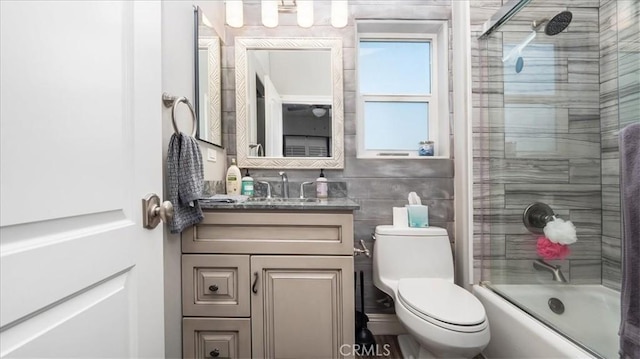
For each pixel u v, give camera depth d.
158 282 0.70
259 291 1.07
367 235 1.63
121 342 0.57
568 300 1.28
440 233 1.45
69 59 0.44
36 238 0.39
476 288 1.46
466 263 1.52
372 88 1.76
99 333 0.51
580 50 1.42
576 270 1.35
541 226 1.41
